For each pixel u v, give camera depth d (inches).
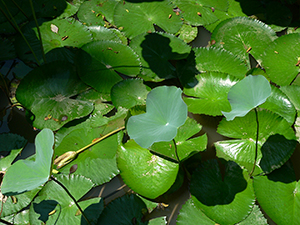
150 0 103.7
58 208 81.9
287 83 94.3
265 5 106.8
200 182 84.3
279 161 85.4
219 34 101.0
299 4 107.5
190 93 93.0
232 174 85.1
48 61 94.4
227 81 92.4
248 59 98.3
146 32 98.6
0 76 92.6
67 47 96.5
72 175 84.3
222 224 81.4
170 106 76.8
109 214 82.0
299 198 83.7
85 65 93.1
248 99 79.0
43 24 98.3
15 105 90.4
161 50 96.2
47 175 73.7
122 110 90.4
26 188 73.1
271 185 84.4
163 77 94.0
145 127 76.7
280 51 97.3
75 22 98.9
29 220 80.8
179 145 86.9
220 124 89.4
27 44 92.4
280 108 90.0
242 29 101.0
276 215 82.3
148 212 83.0
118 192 84.9
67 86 91.6
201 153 89.0
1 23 97.0
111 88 91.7
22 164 75.2
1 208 81.3
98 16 101.4
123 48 95.9
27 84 90.2
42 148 74.3
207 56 97.3
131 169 84.5
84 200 83.4
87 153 86.4
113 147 87.2
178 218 82.4
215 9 105.3
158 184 83.4
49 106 89.6
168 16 102.6
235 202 82.9
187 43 100.6
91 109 90.2
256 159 86.0
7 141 86.5
